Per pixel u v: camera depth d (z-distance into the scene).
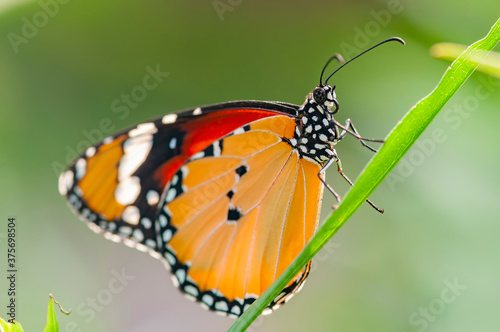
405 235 0.38
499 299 0.37
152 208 0.36
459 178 0.37
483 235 0.37
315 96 0.35
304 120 0.35
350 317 0.39
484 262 0.37
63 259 0.41
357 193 0.32
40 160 0.42
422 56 0.38
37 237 0.41
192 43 0.44
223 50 0.44
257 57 0.44
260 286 0.36
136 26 0.44
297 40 0.44
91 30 0.44
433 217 0.37
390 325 0.38
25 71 0.43
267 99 0.43
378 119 0.39
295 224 0.36
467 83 0.37
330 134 0.35
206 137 0.36
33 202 0.42
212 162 0.36
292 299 0.41
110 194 0.35
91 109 0.43
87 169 0.35
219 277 0.36
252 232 0.36
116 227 0.36
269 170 0.36
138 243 0.36
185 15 0.44
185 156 0.36
